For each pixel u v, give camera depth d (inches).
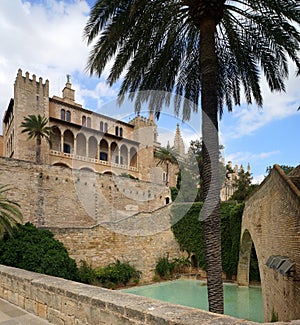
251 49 363.6
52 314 189.0
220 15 308.0
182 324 114.9
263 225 464.4
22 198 894.4
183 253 1059.9
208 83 302.4
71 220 983.6
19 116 1379.2
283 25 307.3
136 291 790.5
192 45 381.4
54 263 631.2
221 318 118.6
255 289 800.9
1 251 625.0
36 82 1462.8
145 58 346.6
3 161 875.4
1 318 200.5
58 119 1406.3
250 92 410.6
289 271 292.5
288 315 303.4
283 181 335.9
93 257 812.6
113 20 294.4
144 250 936.9
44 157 1346.0
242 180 1577.3
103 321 149.6
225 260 957.2
